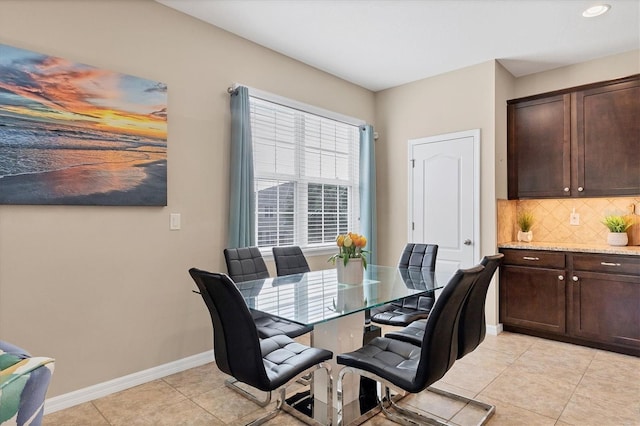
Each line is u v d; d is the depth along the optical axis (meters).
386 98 4.61
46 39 2.21
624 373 2.77
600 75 3.68
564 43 3.38
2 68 2.05
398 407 2.26
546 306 3.54
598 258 3.26
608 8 2.79
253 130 3.44
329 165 4.22
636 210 3.57
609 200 3.71
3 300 2.08
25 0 2.14
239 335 1.67
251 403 2.33
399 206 4.48
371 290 2.39
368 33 3.19
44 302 2.21
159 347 2.71
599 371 2.80
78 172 2.30
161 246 2.72
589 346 3.33
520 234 4.07
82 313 2.35
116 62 2.50
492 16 2.91
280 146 3.68
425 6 2.77
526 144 3.88
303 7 2.79
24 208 2.14
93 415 2.19
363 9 2.81
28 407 0.89
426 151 4.25
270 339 2.23
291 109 3.74
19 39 2.12
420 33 3.19
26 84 2.12
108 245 2.46
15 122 2.08
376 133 4.64
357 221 4.55
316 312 1.91
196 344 2.92
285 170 3.73
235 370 1.74
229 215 3.10
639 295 3.07
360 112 4.50
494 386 2.55
